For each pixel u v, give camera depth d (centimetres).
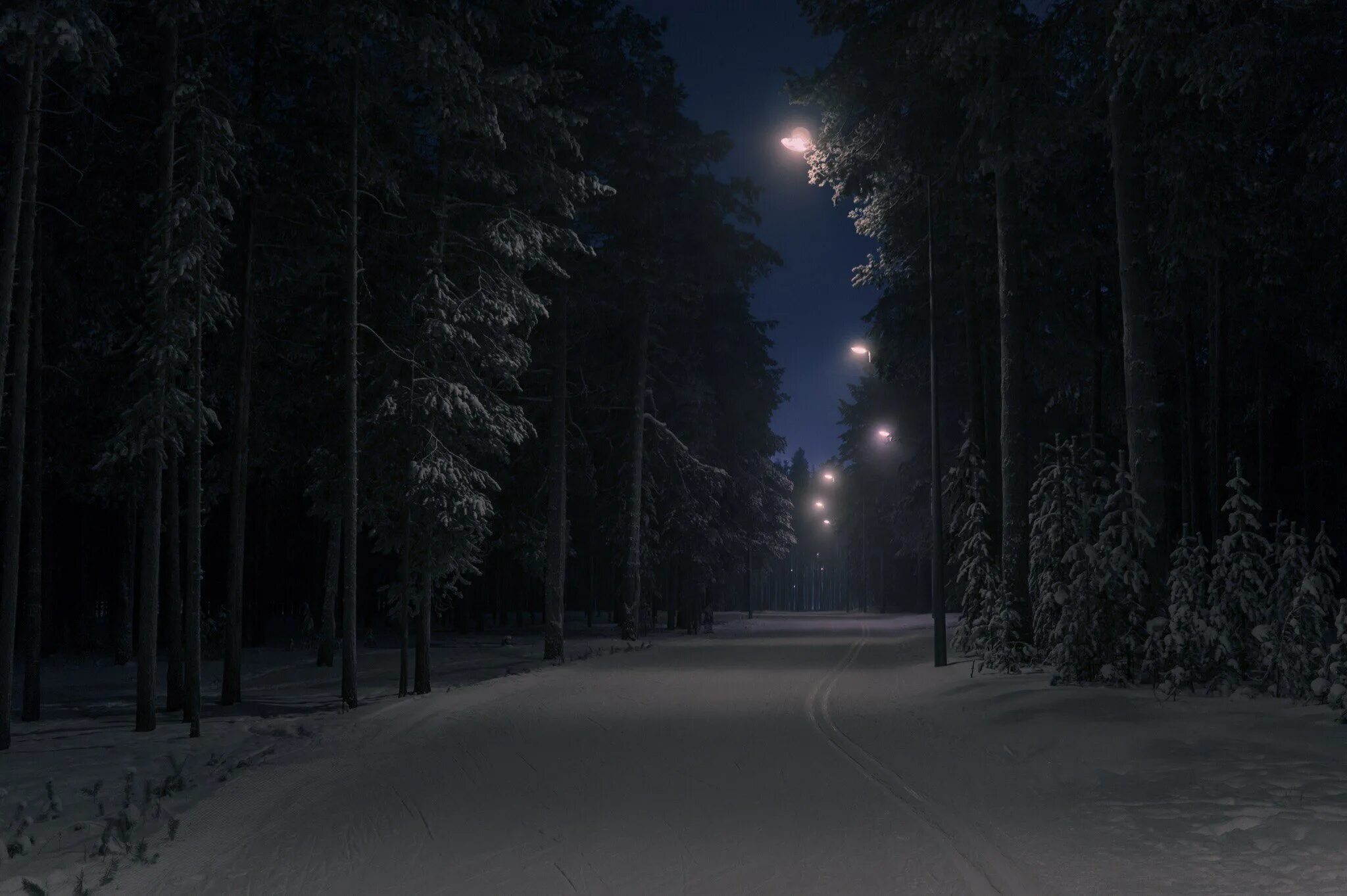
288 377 2744
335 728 1611
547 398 3581
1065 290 3256
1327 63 2316
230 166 1775
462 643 4362
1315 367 3538
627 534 4219
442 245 2419
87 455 2605
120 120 2023
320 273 2502
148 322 1748
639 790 1030
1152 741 1216
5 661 1490
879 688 2127
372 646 4284
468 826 873
